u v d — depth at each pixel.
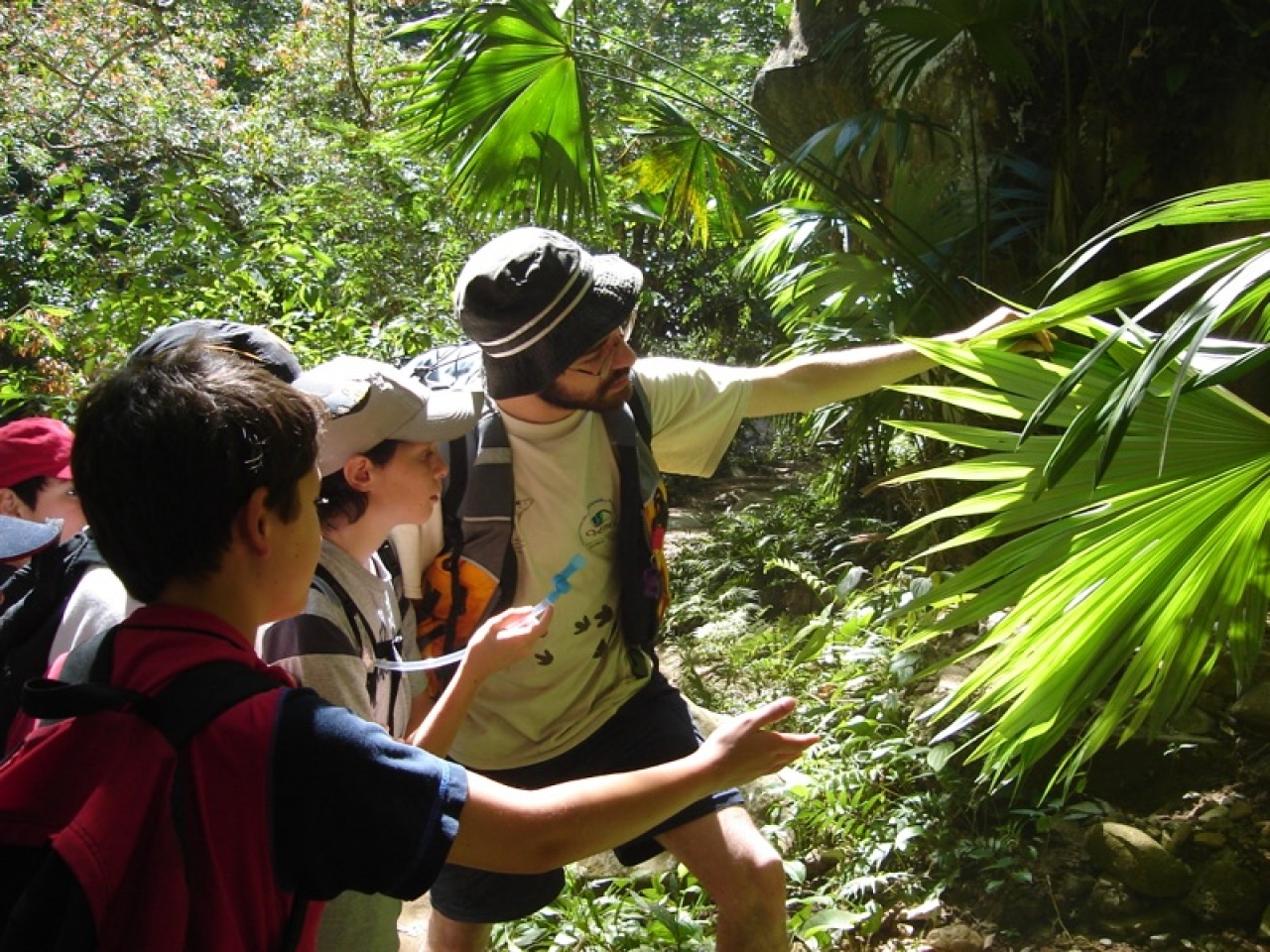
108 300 6.37
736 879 2.38
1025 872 3.30
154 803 1.22
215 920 1.22
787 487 8.43
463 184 5.30
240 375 1.37
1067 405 2.29
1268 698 3.54
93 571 1.99
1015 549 2.27
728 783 1.56
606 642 2.57
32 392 6.50
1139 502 2.16
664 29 14.20
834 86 6.22
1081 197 4.94
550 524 2.48
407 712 2.10
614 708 2.59
